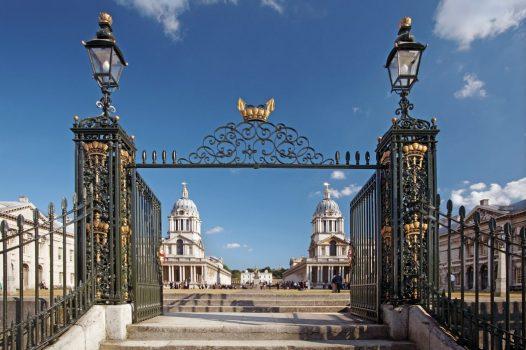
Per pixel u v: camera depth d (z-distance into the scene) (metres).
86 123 6.96
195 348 6.18
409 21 7.38
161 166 7.53
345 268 86.19
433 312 6.29
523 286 4.63
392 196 7.07
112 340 6.51
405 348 6.34
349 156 7.75
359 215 9.05
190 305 11.70
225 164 7.68
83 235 6.60
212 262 109.50
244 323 7.45
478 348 5.18
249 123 7.79
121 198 7.11
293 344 6.34
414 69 7.21
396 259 6.92
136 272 7.37
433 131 7.12
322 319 8.38
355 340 6.73
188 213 101.12
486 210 37.03
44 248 34.81
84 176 6.88
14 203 35.09
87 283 6.42
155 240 9.18
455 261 34.91
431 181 7.06
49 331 5.57
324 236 91.31
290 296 12.91
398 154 7.11
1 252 4.98
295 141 7.77
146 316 7.96
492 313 5.02
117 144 6.96
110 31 7.30
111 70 7.03
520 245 4.70
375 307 7.66
